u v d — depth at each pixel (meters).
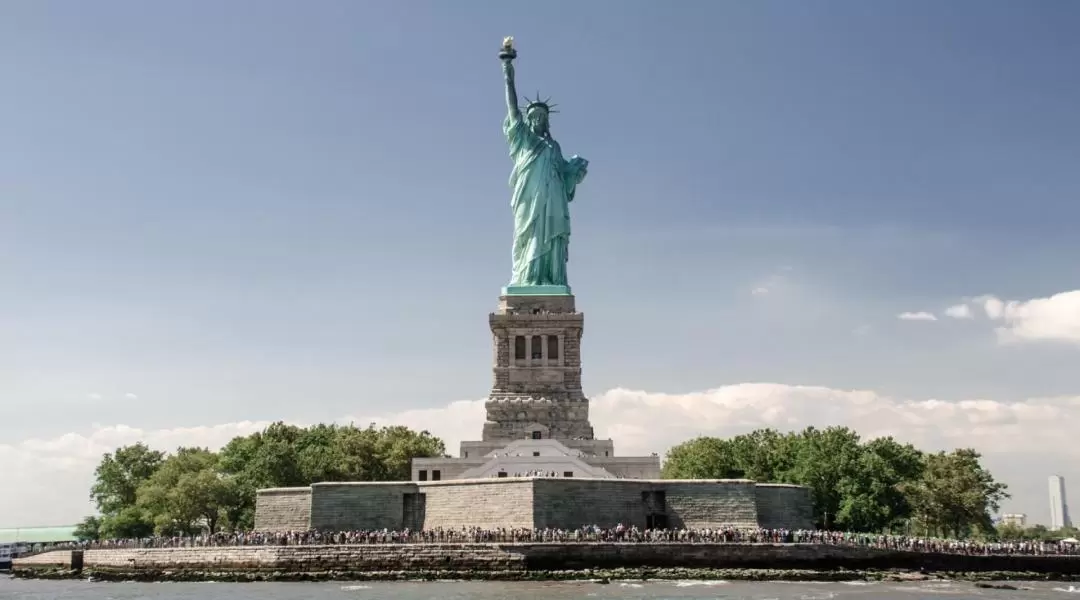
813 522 160.75
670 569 132.38
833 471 182.88
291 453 189.88
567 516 142.38
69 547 167.00
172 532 186.75
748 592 116.06
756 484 155.38
